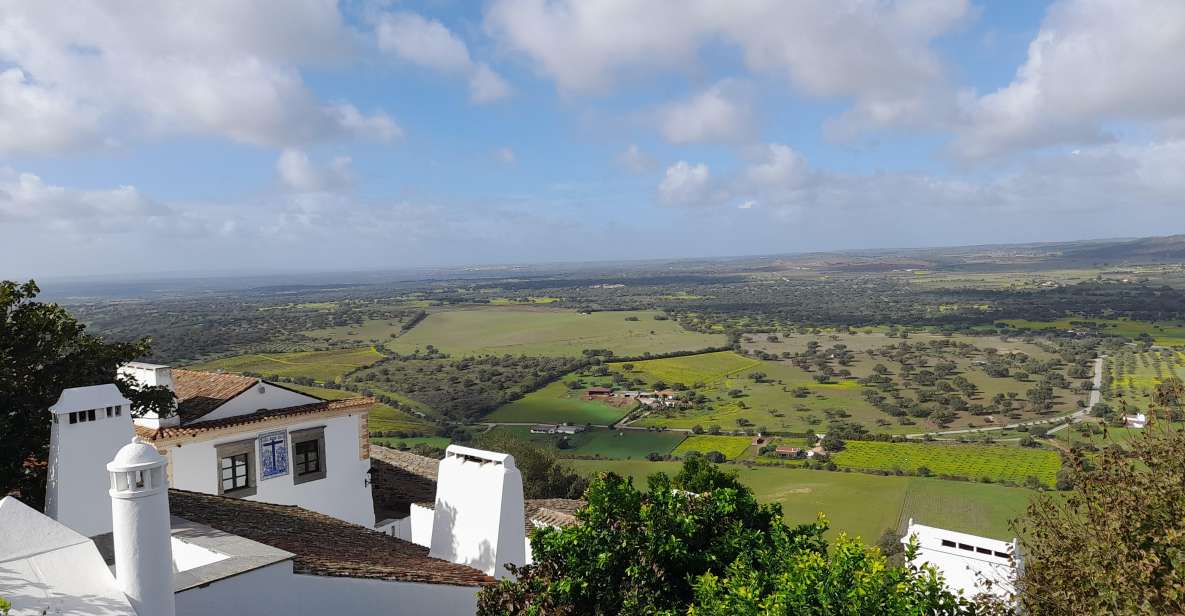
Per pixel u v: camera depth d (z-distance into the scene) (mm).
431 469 27938
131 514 7172
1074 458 11312
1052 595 10188
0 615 6496
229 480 18969
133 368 19625
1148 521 10000
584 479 54781
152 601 7234
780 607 8148
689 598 10211
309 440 20766
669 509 10812
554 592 9648
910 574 8930
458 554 13086
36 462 14656
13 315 14992
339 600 9586
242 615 8453
